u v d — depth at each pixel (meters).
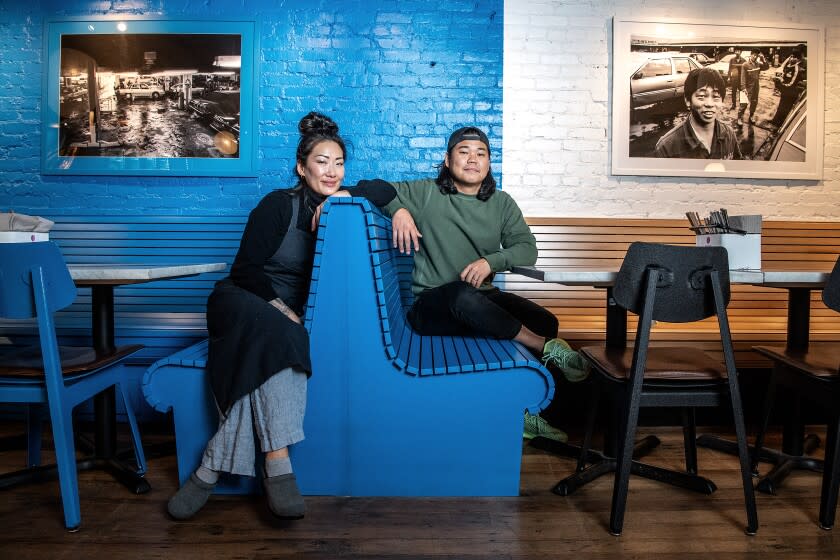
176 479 2.27
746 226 2.16
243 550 1.69
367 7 3.40
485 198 2.74
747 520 1.89
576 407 3.10
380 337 2.01
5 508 1.98
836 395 1.87
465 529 1.83
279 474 1.80
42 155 3.35
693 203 3.58
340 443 2.05
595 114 3.56
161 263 3.34
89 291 3.23
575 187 3.57
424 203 2.75
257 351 1.82
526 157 3.55
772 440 2.79
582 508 2.01
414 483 2.06
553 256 3.48
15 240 2.00
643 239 3.51
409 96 3.42
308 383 2.02
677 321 1.85
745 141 3.55
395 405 2.03
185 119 3.36
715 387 1.92
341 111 3.41
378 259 1.98
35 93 3.36
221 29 3.35
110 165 3.36
